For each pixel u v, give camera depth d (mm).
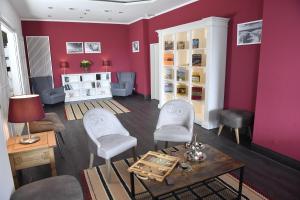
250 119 3506
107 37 7707
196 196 2223
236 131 3512
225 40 4004
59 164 2986
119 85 7395
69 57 7285
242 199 2178
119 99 7262
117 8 5520
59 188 1707
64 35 7102
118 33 7848
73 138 3918
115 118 2949
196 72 4547
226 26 3947
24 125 4184
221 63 4059
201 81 4465
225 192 2283
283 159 2854
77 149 3459
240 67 3879
